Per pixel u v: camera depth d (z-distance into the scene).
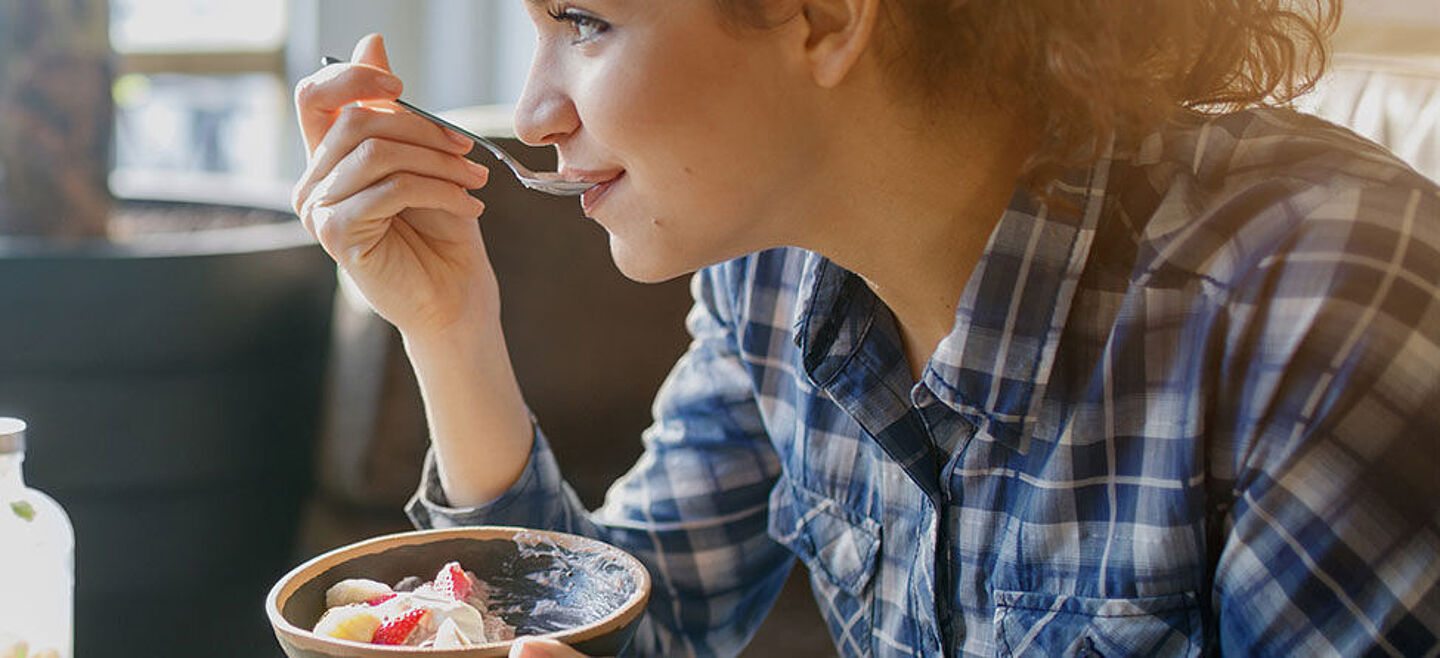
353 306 1.93
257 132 3.32
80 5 1.84
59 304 1.67
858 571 1.02
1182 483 0.80
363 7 3.32
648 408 1.85
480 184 0.98
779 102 0.80
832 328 0.95
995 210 0.87
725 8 0.77
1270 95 0.93
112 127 1.90
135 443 1.74
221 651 1.86
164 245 1.74
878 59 0.81
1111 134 0.85
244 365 1.78
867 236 0.87
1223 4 0.88
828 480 1.03
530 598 0.86
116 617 1.80
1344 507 0.74
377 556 0.85
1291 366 0.76
